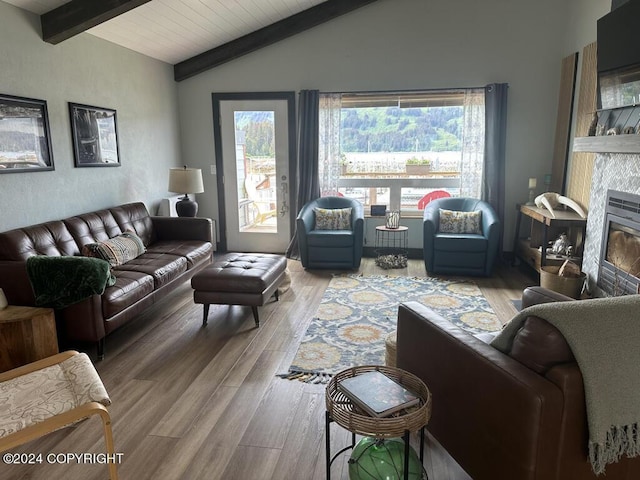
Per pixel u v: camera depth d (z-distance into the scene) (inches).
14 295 110.3
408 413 60.6
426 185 218.2
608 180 138.9
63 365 79.4
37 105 136.6
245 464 76.7
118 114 178.2
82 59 156.9
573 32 183.2
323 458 78.2
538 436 52.2
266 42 206.4
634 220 121.5
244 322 138.7
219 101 222.1
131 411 92.2
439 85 203.6
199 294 134.7
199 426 87.2
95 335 111.9
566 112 185.9
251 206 231.5
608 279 135.6
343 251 194.1
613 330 53.9
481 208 195.2
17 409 66.4
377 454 63.1
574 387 52.1
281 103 217.5
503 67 198.4
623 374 53.4
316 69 211.0
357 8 200.1
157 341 125.6
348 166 222.4
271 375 106.7
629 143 116.5
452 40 199.5
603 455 53.1
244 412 91.8
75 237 142.5
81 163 157.1
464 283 177.6
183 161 231.5
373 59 205.9
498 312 146.2
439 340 70.7
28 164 133.8
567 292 144.5
